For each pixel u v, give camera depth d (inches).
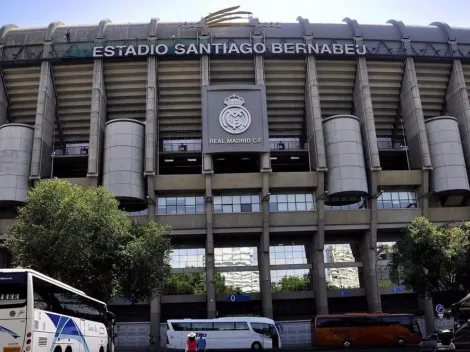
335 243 2064.5
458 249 1450.5
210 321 1619.1
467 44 2159.2
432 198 2082.9
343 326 1668.3
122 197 1845.5
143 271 1364.4
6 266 1898.4
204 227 1919.3
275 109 2138.3
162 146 2137.1
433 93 2191.2
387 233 2073.1
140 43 2010.3
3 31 2050.9
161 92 2055.9
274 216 1941.4
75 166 2119.8
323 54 2016.5
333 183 1936.5
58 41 2012.8
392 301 2055.9
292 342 1926.7
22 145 1904.5
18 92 2048.5
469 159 2041.1
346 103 2170.3
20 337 593.3
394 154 2185.0
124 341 1882.4
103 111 2017.7
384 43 2094.0
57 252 1125.1
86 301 898.1
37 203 1171.3
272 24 2087.8
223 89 1962.4
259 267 2006.6
